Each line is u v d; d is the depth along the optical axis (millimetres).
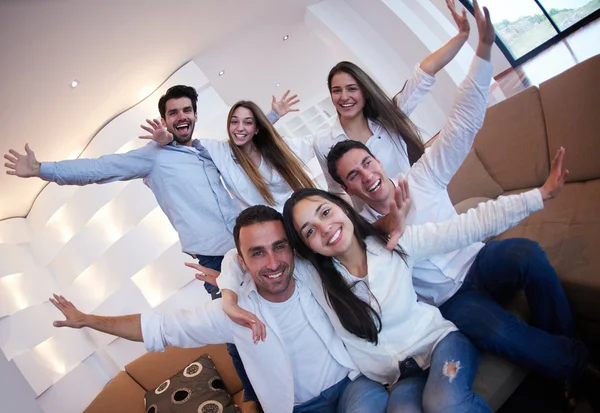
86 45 2732
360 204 2281
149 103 3789
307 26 5000
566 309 1502
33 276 3578
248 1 3732
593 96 1931
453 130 1615
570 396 1420
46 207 3670
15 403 1880
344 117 2215
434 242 1505
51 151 3410
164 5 2986
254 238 1438
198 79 3994
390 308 1467
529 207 1396
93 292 3662
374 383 1525
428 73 2162
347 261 1526
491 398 1376
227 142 2297
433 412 1278
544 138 2209
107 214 3703
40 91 2764
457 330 1510
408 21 4523
